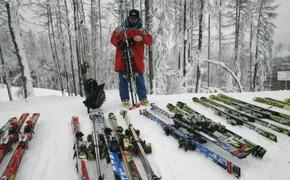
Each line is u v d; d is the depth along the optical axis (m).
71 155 3.75
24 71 10.73
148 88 16.83
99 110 5.05
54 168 3.43
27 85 10.79
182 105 5.62
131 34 5.60
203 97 6.38
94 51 22.75
